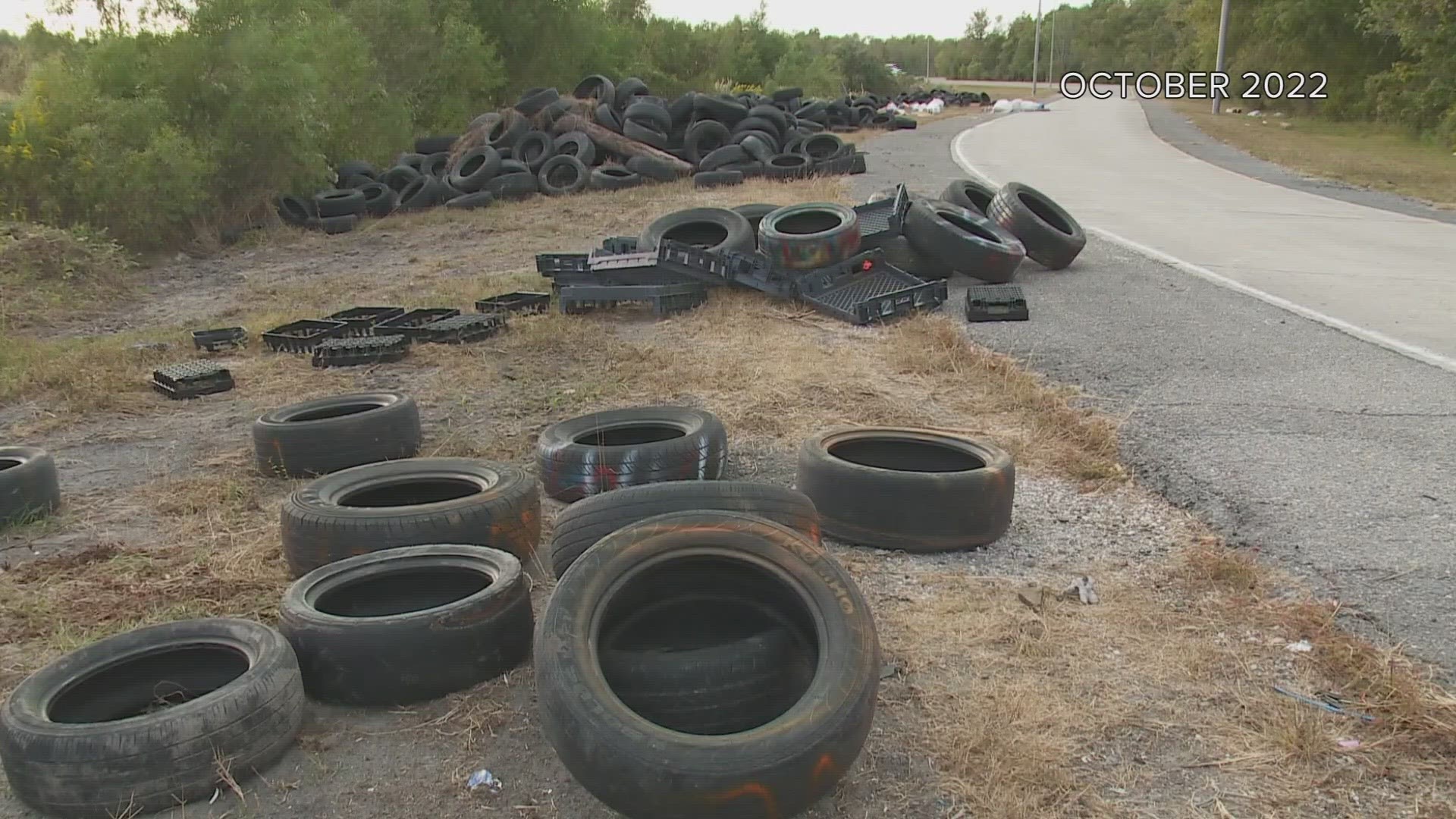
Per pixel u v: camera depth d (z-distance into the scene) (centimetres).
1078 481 567
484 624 373
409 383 812
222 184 1789
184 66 1745
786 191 1828
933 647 389
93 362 908
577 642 289
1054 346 832
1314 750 321
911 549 479
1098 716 343
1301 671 365
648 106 2403
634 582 314
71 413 764
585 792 312
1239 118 4203
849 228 1016
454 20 3112
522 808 307
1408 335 823
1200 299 976
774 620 328
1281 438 596
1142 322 895
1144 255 1219
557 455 549
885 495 477
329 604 398
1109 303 978
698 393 743
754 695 310
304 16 2323
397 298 1175
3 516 540
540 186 2119
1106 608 418
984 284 1076
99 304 1268
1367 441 586
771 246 1009
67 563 493
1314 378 716
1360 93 3859
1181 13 5819
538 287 1178
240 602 449
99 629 424
